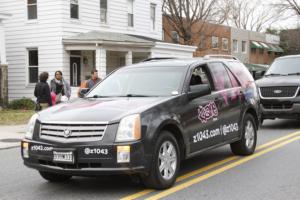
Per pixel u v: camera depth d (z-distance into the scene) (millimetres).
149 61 8734
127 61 24969
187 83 7641
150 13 30453
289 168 8430
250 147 9719
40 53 24859
